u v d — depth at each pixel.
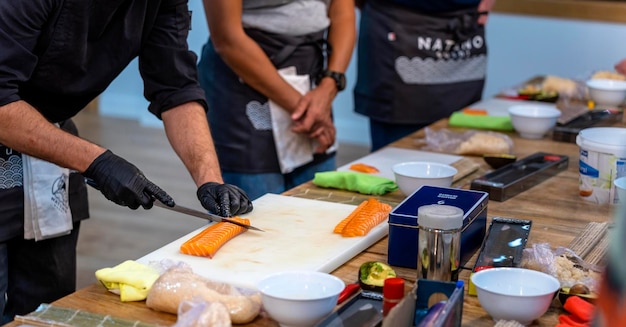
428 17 3.29
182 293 1.44
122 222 4.48
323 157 2.93
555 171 2.38
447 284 1.37
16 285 2.28
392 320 1.26
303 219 1.89
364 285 1.56
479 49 3.42
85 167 1.83
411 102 3.36
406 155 2.51
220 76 2.80
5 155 2.08
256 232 1.80
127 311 1.47
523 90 3.34
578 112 3.00
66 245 2.32
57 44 1.90
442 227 1.50
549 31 5.44
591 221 1.97
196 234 1.76
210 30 2.68
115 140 6.12
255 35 2.72
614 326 0.93
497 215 2.01
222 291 1.47
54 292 2.32
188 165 2.10
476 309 1.50
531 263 1.62
